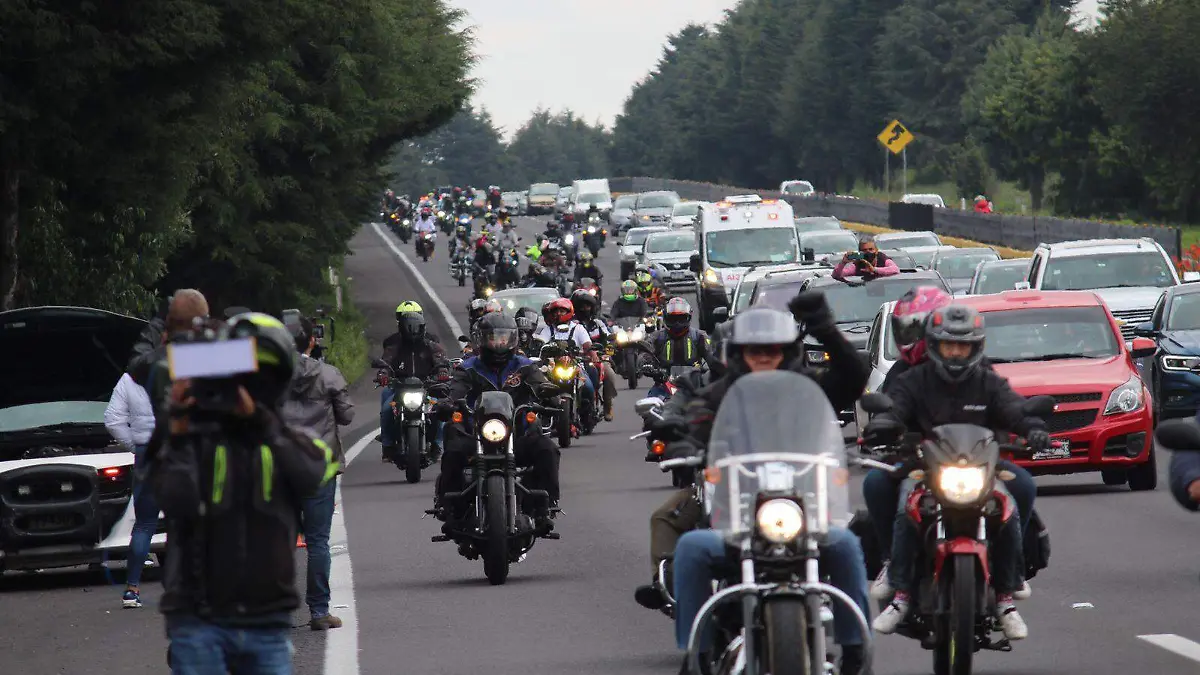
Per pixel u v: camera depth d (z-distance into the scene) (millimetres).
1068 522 45281
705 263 134750
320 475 18703
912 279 70625
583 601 35562
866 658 21219
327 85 118312
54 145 69562
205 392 18312
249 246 112938
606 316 103062
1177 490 22172
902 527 26359
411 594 37250
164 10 68000
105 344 43531
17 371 43875
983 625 26172
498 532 37781
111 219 75312
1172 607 32531
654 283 135000
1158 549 40094
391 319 162250
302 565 42844
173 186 77375
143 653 31719
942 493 25109
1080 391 51156
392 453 62281
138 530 37500
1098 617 31828
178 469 18344
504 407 38406
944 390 27406
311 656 30250
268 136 110812
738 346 24016
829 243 153000
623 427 80688
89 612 37156
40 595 40438
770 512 20781
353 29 120188
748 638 20844
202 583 18453
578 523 48469
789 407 21844
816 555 21125
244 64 74438
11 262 71062
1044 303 55875
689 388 25953
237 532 18484
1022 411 26969
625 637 31344
